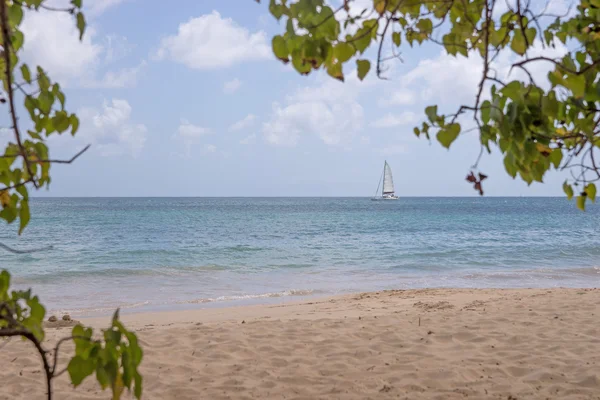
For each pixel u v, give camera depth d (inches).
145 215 2642.7
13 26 63.3
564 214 2933.1
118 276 711.7
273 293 573.6
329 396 195.3
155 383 209.9
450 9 84.8
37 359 244.7
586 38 76.3
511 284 640.4
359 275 730.8
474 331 277.1
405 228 1739.7
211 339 270.5
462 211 3344.0
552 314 316.2
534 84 64.3
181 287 622.2
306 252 1018.7
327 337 273.1
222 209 3673.7
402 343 259.4
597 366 215.5
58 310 470.6
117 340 58.7
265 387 205.5
